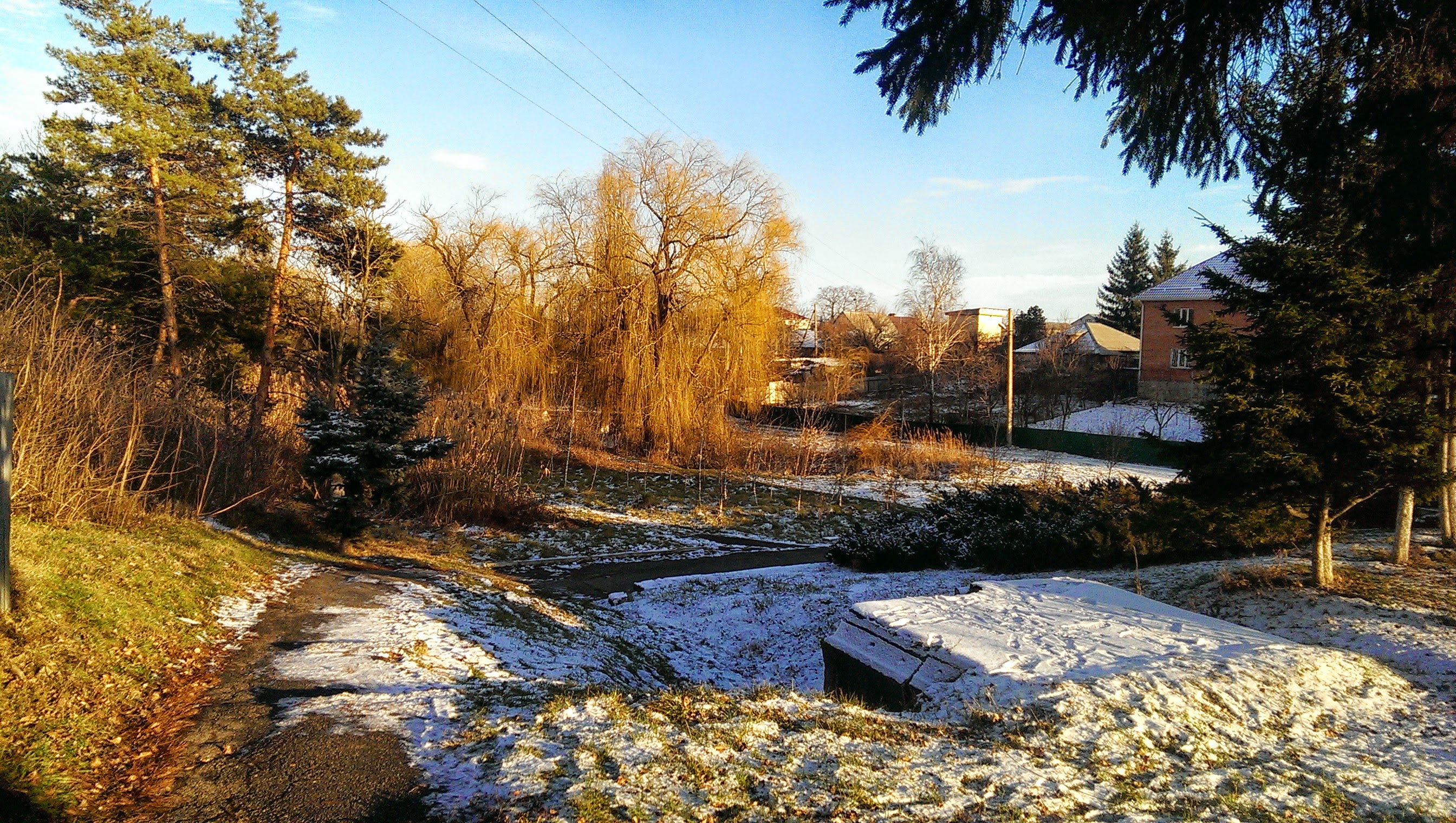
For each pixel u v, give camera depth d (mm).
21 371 9281
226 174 25609
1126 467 35688
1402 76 5105
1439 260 5336
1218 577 10336
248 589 8914
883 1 5371
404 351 28578
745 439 32250
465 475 19641
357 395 14250
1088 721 5566
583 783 4137
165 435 12945
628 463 29688
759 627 12062
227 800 4145
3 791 3857
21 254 21172
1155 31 5246
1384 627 7945
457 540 17250
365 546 14727
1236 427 9211
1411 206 5094
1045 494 17500
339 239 27234
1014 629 7648
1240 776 4945
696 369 30359
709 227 30344
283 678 6145
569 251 30812
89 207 24297
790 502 26078
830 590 13602
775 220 30984
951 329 57219
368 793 4211
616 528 20562
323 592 9516
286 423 19016
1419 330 9094
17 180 24000
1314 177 5734
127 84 24188
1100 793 4566
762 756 4746
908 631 7645
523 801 3975
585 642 9789
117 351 14688
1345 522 12727
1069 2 4934
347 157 26156
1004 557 13844
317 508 14539
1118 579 11445
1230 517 9523
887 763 4789
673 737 4887
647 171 30844
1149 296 47344
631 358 29516
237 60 26094
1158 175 6469
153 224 24453
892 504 24859
